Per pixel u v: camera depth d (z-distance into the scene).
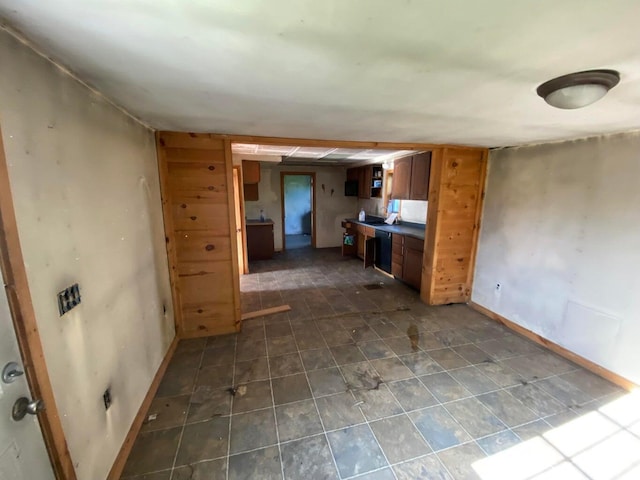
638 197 2.08
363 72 1.23
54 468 1.04
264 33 0.92
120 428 1.59
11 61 0.91
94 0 0.73
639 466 1.58
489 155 3.40
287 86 1.40
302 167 7.04
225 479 1.50
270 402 2.04
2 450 0.84
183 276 2.85
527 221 2.93
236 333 3.03
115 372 1.56
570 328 2.55
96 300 1.40
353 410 1.97
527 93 1.45
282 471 1.54
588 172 2.38
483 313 3.49
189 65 1.16
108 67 1.18
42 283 1.02
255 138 2.78
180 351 2.69
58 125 1.15
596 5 0.74
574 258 2.50
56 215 1.12
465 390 2.16
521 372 2.38
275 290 4.29
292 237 8.90
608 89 1.25
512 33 0.90
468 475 1.52
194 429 1.81
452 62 1.12
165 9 0.78
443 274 3.67
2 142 0.86
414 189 4.12
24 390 0.93
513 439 1.74
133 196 1.95
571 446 1.69
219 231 2.85
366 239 5.36
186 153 2.66
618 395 2.11
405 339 2.90
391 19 0.83
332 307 3.68
